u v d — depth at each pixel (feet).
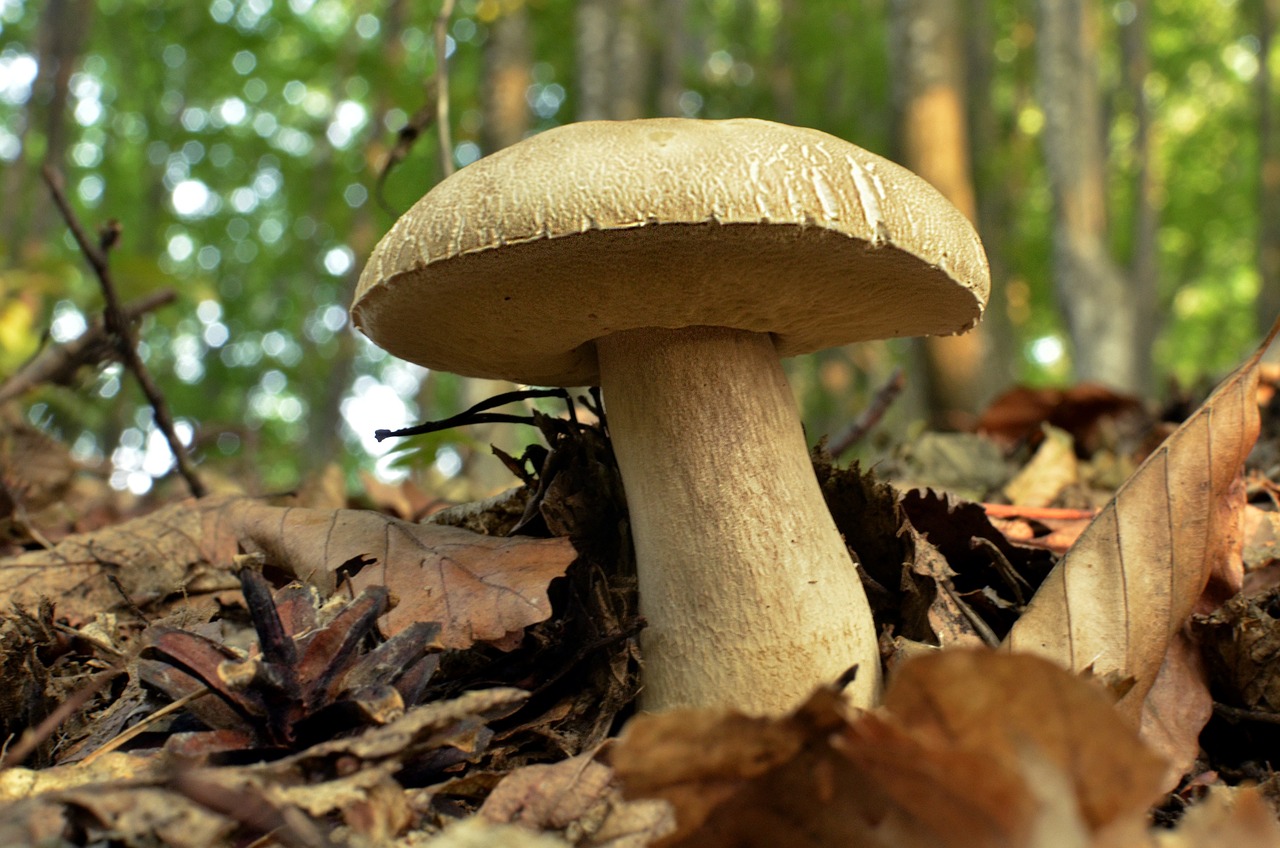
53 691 0.80
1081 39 4.66
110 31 6.16
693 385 0.81
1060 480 1.45
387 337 0.82
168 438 1.26
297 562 0.88
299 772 0.62
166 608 0.98
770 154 0.69
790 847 0.57
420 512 1.64
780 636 0.77
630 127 0.72
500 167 0.70
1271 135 6.51
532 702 0.81
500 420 0.95
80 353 1.54
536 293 0.73
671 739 0.55
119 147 6.98
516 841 0.56
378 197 1.32
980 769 0.52
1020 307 7.54
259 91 7.09
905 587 0.85
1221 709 0.80
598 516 0.90
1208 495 0.79
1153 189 7.69
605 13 3.79
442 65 1.36
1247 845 0.53
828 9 6.20
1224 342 11.48
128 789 0.59
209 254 8.24
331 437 4.81
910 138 3.21
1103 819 0.53
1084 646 0.76
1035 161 7.68
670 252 0.70
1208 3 8.53
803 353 0.92
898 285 0.76
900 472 1.57
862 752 0.54
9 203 3.50
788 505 0.80
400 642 0.72
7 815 0.59
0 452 1.47
